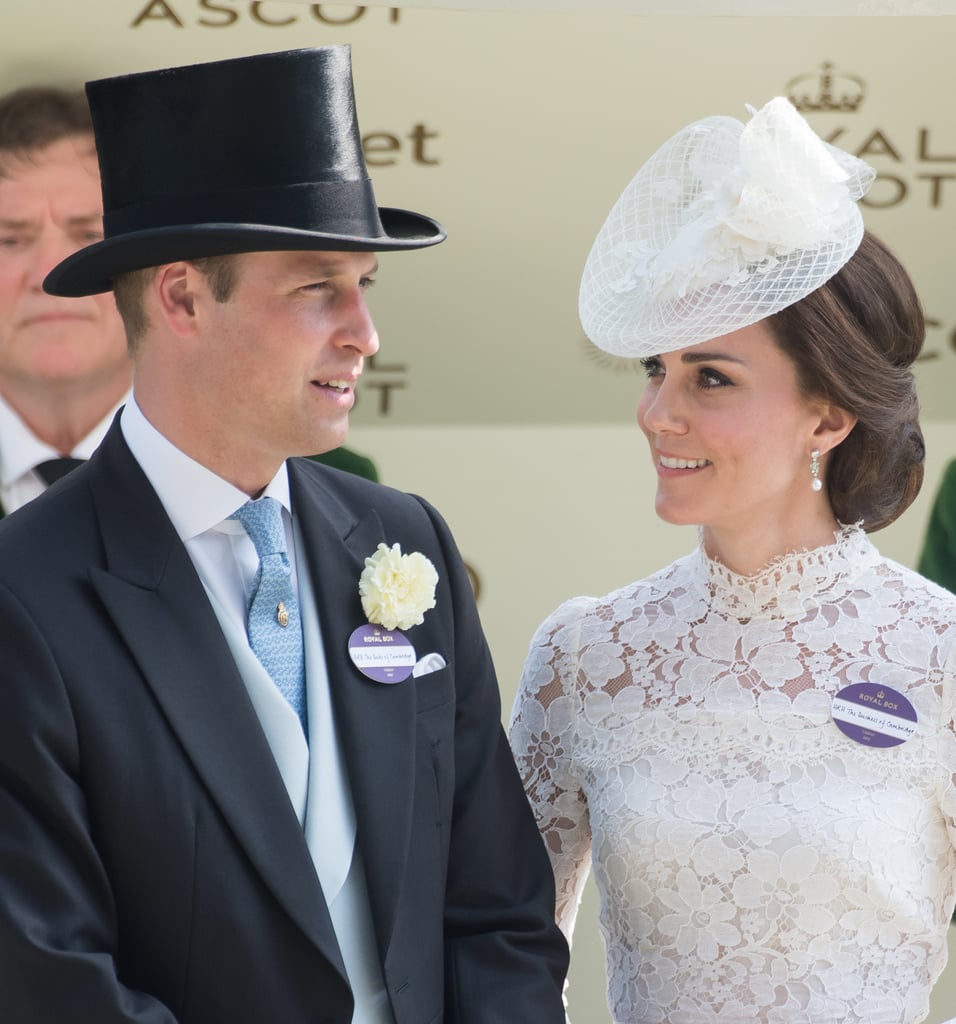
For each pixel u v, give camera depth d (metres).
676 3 12.43
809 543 10.23
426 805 9.17
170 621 8.62
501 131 14.49
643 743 10.24
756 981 9.70
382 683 9.19
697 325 9.53
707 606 10.44
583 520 17.14
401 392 16.30
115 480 8.98
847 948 9.64
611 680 10.54
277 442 8.80
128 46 13.55
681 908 9.86
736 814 9.80
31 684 8.15
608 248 10.29
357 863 8.88
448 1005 9.27
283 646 9.05
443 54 13.85
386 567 9.33
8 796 8.10
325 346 8.62
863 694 9.88
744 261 9.47
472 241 15.22
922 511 17.00
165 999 8.30
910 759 9.76
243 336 8.54
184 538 8.92
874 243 9.95
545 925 9.61
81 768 8.24
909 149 14.87
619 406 16.70
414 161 14.67
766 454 9.77
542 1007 9.20
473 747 9.80
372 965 8.84
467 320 15.79
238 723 8.55
